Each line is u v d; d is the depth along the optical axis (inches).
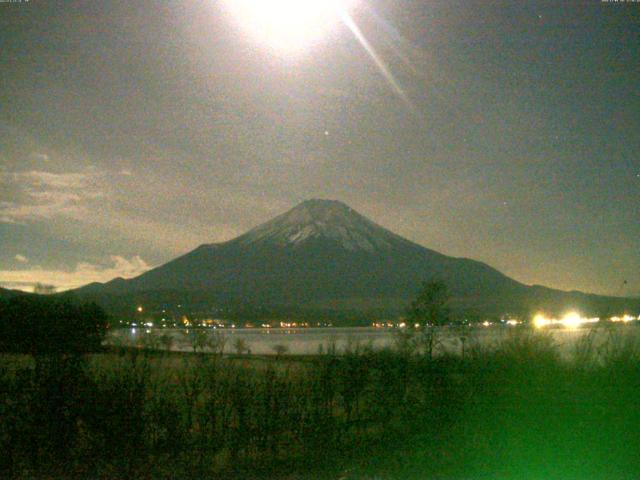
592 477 402.6
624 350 544.7
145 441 422.9
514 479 399.9
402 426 501.7
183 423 456.4
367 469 420.8
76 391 414.6
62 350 554.3
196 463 427.5
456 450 449.1
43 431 401.1
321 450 460.4
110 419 408.2
